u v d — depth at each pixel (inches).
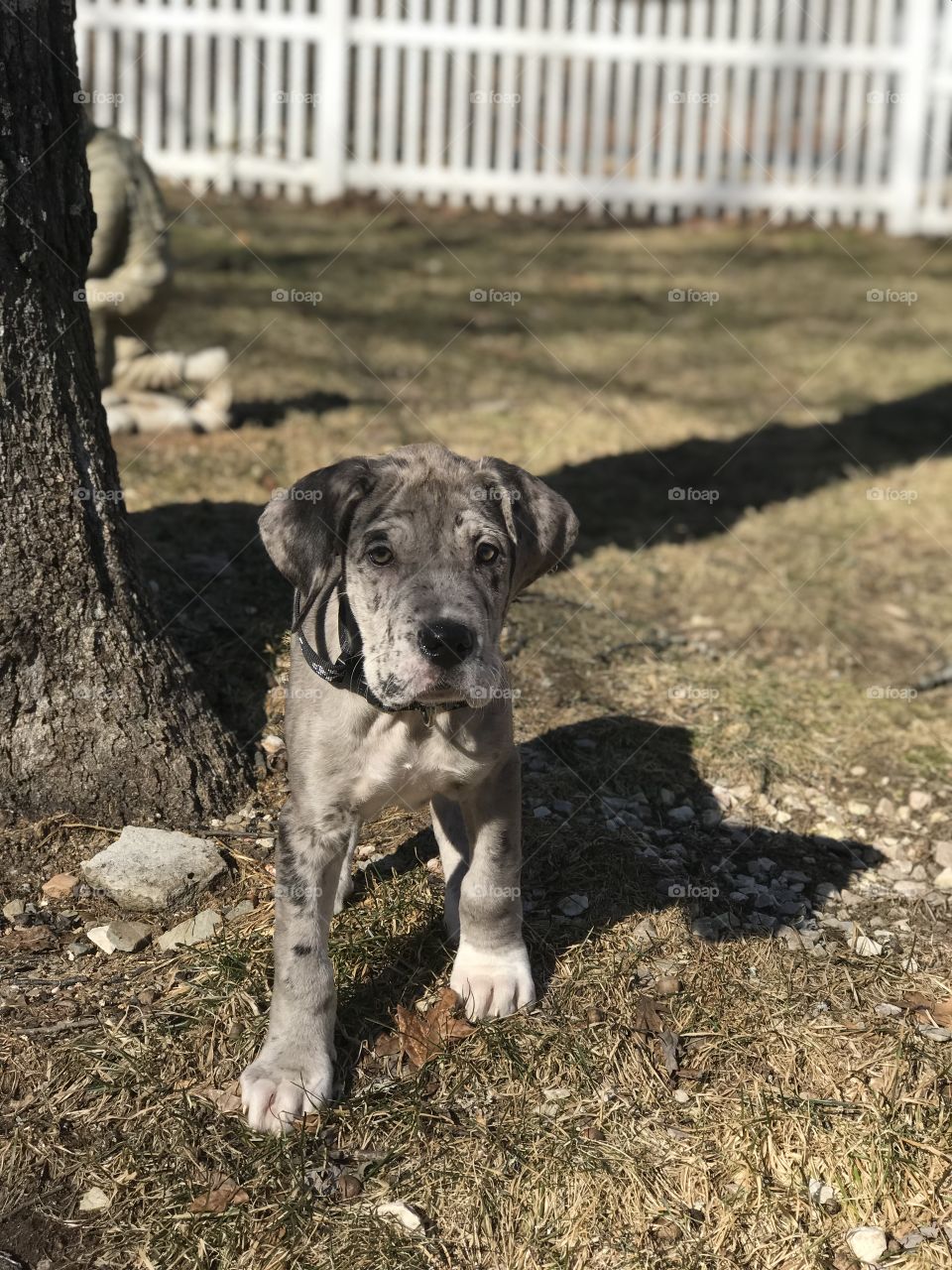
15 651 44.9
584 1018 40.4
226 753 49.1
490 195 162.7
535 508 39.5
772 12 158.1
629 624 66.9
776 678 63.7
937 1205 35.9
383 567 36.3
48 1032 38.2
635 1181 35.5
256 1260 32.9
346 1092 37.4
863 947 45.4
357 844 48.0
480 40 155.3
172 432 82.0
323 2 152.3
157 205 79.9
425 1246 33.5
